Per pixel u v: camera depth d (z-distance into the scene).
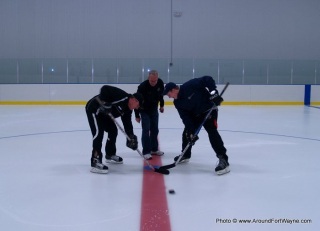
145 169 3.54
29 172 3.43
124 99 3.26
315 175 3.34
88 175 3.33
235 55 13.70
